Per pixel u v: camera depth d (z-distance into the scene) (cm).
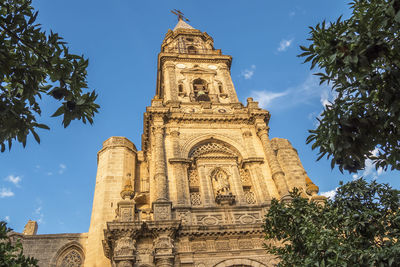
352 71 905
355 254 1243
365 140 886
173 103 3450
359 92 921
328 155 955
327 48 891
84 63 927
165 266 2159
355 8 1013
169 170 2884
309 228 1455
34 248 2898
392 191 1492
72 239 3023
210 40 4881
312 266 1308
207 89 3897
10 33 880
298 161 3534
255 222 2612
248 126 3366
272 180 2952
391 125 950
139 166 3700
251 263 2345
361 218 1412
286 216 1609
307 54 988
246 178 3031
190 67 4075
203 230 2409
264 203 2725
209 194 2808
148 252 2272
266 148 3114
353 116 934
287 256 1523
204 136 3209
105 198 3117
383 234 1412
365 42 837
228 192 2789
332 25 955
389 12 834
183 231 2381
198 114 3294
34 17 888
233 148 3209
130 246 2216
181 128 3238
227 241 2436
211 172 2973
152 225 2309
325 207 1587
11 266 1118
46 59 906
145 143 3538
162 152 2947
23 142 891
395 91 876
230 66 4281
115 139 3653
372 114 921
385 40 871
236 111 3491
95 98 920
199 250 2359
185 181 2839
